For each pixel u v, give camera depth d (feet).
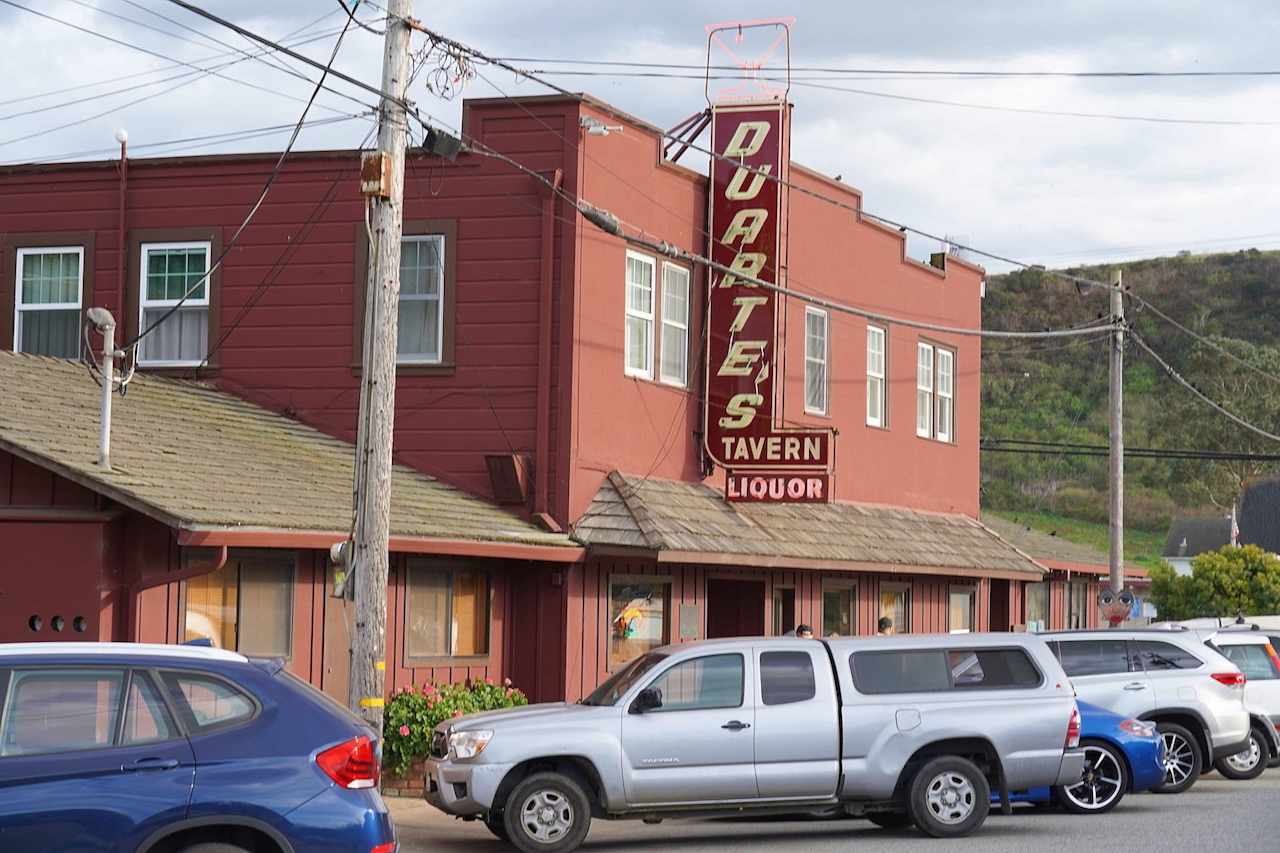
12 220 71.97
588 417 66.74
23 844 27.17
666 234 72.74
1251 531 228.63
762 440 72.84
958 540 92.27
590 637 66.39
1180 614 136.87
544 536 63.62
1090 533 278.05
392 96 47.03
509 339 66.59
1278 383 285.43
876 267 89.86
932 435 96.37
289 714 29.48
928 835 46.42
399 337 68.28
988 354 346.95
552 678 64.85
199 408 64.08
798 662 46.37
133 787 27.91
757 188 73.82
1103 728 53.06
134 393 62.18
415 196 68.03
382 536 45.57
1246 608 133.49
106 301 70.79
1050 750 46.98
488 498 66.18
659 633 71.10
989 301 376.68
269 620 54.70
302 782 28.86
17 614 48.83
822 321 83.92
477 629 64.23
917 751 46.65
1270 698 68.28
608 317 68.28
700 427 74.64
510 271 66.80
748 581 77.87
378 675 45.14
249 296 69.56
